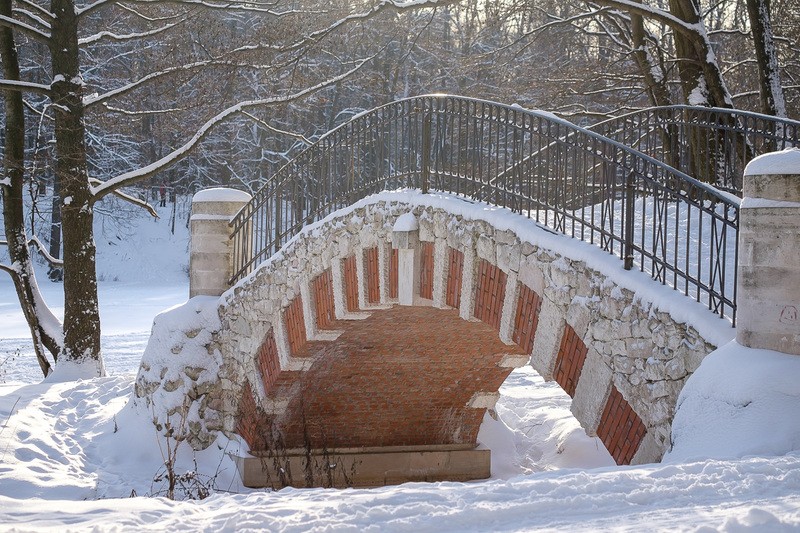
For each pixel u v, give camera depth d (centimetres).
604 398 802
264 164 4338
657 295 746
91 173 4466
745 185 655
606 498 470
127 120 2303
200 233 1609
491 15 2355
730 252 973
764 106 1636
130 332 2909
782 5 2444
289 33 2086
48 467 1285
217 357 1554
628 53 2006
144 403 1502
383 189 1247
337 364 1431
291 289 1372
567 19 2231
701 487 482
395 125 1222
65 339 1833
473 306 1023
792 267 625
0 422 1402
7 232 1947
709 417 627
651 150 1470
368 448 1598
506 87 2466
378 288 1180
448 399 1570
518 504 458
